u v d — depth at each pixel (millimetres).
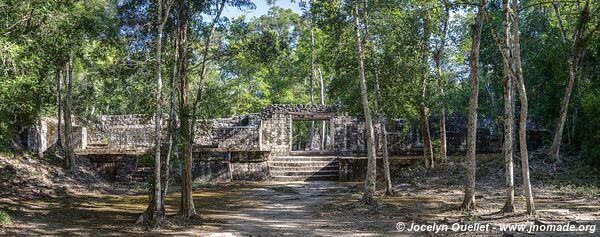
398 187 19750
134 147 27516
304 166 25938
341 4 15297
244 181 24156
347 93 19016
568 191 16406
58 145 22734
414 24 17094
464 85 30188
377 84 17094
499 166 20297
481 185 18672
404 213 12984
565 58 19109
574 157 20453
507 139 11977
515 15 12109
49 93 12852
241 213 13703
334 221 11992
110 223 11578
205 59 12484
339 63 17500
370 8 16188
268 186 22031
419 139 27234
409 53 17172
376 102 17641
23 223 10953
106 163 23344
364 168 24203
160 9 11422
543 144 24188
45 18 10969
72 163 20641
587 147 19688
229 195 18859
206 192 20062
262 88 37188
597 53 20328
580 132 20922
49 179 18484
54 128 25750
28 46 10617
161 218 11109
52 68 12609
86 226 11055
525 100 11461
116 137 27734
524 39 23875
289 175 25375
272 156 27656
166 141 12312
